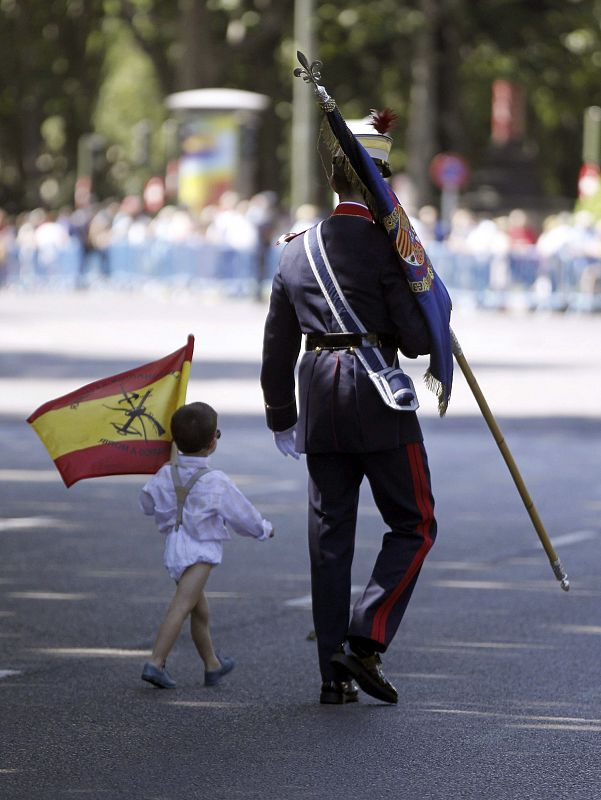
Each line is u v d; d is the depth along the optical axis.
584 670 23.86
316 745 19.81
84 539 34.56
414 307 21.31
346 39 165.00
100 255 132.88
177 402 23.14
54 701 21.88
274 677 23.39
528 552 33.66
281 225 122.50
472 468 45.72
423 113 155.88
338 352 21.56
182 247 126.62
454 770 18.81
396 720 21.03
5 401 58.53
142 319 101.31
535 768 18.92
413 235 21.44
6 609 27.83
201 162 140.50
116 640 25.64
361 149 21.09
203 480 22.62
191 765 18.94
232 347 81.88
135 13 162.38
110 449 22.92
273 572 31.44
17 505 38.91
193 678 23.30
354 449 21.52
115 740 19.98
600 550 33.94
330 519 21.89
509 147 168.88
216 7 162.12
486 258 112.81
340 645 21.84
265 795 17.81
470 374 22.44
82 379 65.62
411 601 28.89
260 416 55.59
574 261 112.06
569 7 157.62
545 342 88.75
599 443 51.09
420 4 154.38
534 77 162.88
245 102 140.62
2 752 19.44
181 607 22.50
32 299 122.31
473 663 24.28
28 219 150.50
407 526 21.80
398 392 21.31
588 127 160.38
